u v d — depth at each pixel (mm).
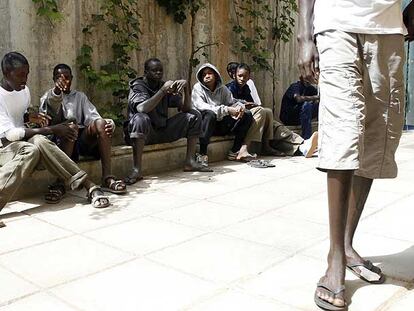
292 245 2699
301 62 2121
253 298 2053
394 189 3992
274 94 6918
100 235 2873
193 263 2436
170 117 4949
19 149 3299
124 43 4867
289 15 6930
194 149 4840
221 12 5992
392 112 2129
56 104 3787
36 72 4266
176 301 2027
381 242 2736
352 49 1969
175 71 5539
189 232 2924
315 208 3463
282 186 4172
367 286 2162
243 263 2438
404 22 2334
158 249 2635
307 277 2266
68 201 3658
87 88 4723
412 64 7496
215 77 5270
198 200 3691
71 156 3816
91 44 4711
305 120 6148
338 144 1922
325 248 2650
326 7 2012
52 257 2523
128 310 1950
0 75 3957
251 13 6309
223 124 5410
